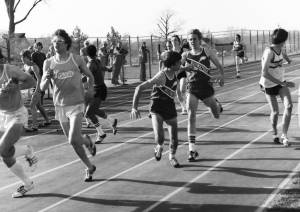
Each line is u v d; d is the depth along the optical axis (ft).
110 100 64.75
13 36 95.86
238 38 86.79
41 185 25.75
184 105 47.42
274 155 29.73
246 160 28.86
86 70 24.77
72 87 24.23
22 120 22.84
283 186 23.49
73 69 24.17
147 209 21.30
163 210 21.08
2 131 22.95
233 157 29.73
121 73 92.94
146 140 36.40
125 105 58.90
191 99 29.22
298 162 27.89
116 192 23.91
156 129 26.58
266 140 34.06
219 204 21.44
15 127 22.56
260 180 24.72
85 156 25.41
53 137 39.83
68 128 24.89
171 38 41.14
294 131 36.58
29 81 22.54
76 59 24.32
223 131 38.09
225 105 52.85
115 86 85.10
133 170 27.86
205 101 29.60
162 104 26.55
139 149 33.40
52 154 33.40
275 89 31.94
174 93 26.58
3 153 22.77
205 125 41.01
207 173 26.55
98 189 24.54
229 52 151.74
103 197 23.26
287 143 31.76
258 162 28.27
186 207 21.29
